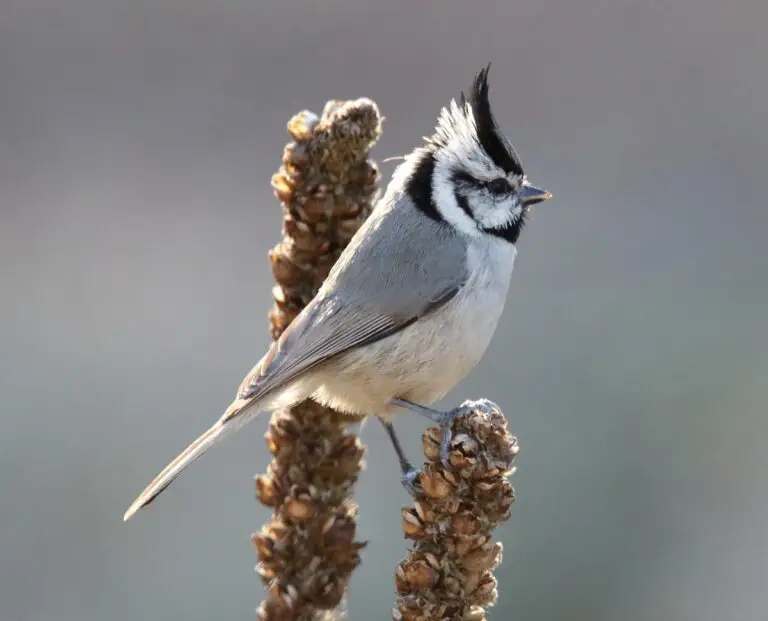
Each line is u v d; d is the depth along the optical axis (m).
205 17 18.31
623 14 18.84
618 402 11.76
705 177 16.78
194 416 12.68
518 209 8.06
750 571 10.87
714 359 12.25
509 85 18.03
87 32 18.14
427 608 5.95
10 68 17.67
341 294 7.46
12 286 14.41
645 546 10.83
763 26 18.75
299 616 6.96
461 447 5.97
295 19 18.38
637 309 13.13
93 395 12.84
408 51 18.20
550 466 11.15
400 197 7.88
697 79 18.22
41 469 11.92
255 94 17.56
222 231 15.38
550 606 10.46
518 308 13.14
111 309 14.12
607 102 17.83
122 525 11.53
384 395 7.71
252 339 13.81
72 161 16.48
